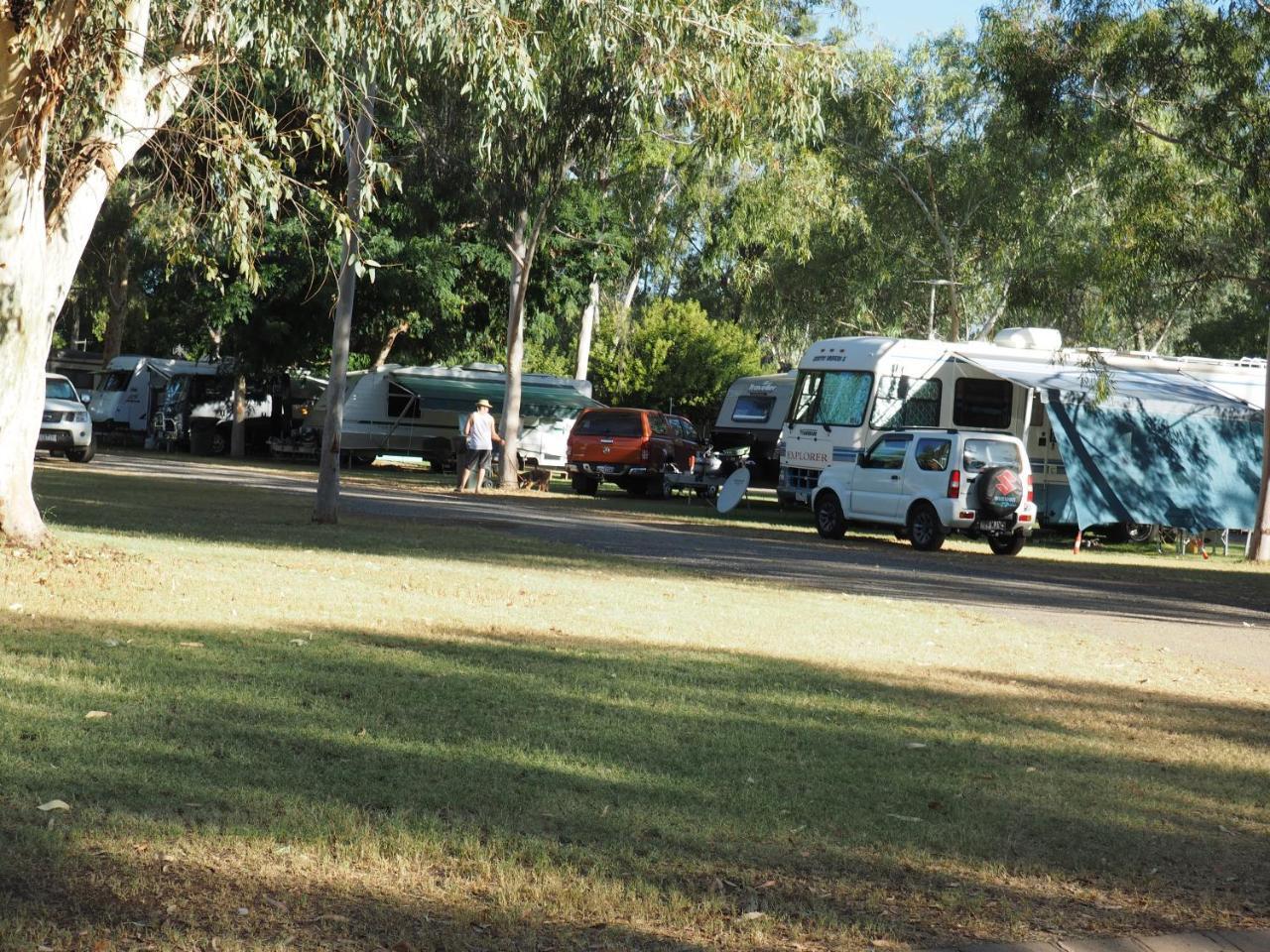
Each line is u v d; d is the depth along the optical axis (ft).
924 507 73.72
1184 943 14.80
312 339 135.23
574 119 81.87
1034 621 43.80
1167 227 83.82
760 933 14.37
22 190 39.09
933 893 15.96
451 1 41.09
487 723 22.99
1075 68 86.94
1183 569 71.87
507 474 106.42
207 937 13.33
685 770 20.75
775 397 124.57
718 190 107.34
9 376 39.86
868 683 29.60
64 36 36.91
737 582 49.42
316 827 16.63
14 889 14.14
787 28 104.58
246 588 37.40
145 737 20.40
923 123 130.62
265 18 39.75
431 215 97.91
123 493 74.43
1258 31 81.30
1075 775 22.07
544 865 15.90
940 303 149.59
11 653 26.50
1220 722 27.76
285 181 42.60
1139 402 86.07
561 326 204.64
